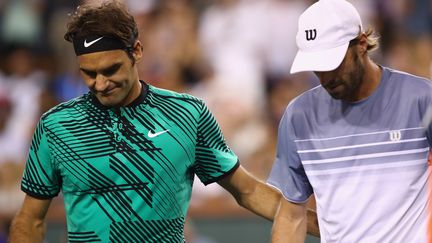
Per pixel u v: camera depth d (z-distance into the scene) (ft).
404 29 119.85
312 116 50.98
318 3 49.01
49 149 48.14
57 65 120.78
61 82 117.91
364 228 49.93
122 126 47.80
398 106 49.37
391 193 49.49
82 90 117.19
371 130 49.65
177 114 48.60
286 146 52.08
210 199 98.89
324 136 50.65
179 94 49.60
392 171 49.49
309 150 51.24
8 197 105.19
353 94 49.44
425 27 120.67
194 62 118.01
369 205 49.83
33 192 48.93
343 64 48.11
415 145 49.16
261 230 97.50
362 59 48.75
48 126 48.16
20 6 126.31
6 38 124.16
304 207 53.36
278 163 52.95
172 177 48.11
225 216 98.12
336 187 50.60
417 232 49.42
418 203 49.49
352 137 50.03
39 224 49.98
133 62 46.83
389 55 116.98
